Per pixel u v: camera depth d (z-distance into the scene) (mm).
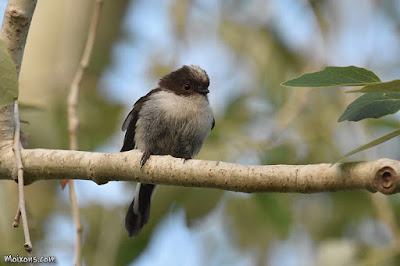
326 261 9461
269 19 12789
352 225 11820
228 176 6375
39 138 9906
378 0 12250
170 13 12555
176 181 6707
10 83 5773
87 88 12281
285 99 12016
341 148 11078
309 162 10789
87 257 11070
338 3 11828
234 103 11586
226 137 10453
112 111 12094
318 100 11656
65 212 12141
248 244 11438
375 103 5613
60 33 10969
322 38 11773
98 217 11570
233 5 13148
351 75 5121
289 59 12586
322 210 12109
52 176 7188
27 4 6895
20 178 6602
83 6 11195
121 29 13102
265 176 6176
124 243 10547
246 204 10664
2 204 10109
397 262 9336
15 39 6992
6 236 10117
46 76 10594
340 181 5734
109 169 6949
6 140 7340
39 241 11539
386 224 10172
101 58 12773
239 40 12594
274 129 10375
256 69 12375
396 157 11047
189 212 10070
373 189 5539
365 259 9430
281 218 9820
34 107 10023
